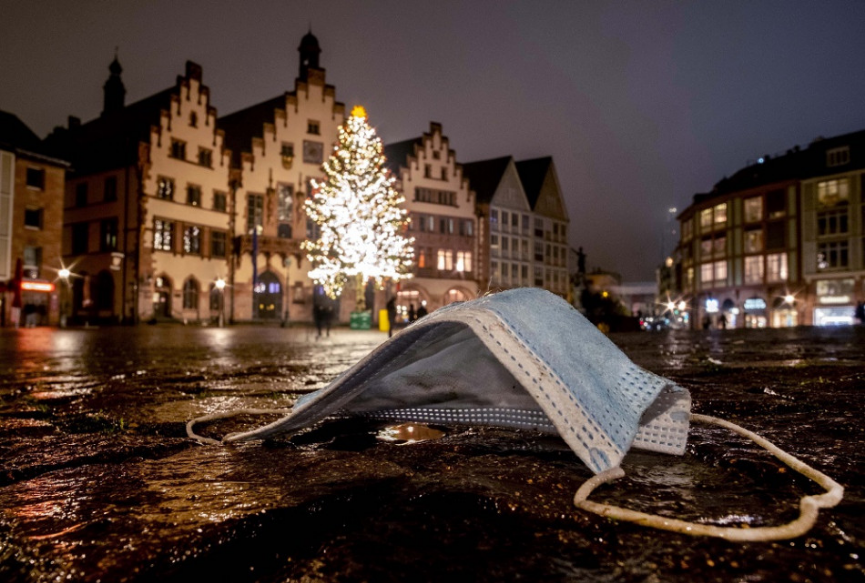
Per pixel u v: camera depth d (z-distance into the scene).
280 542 1.14
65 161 33.53
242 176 40.88
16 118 33.59
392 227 31.64
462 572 0.97
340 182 30.69
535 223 58.09
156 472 1.63
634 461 1.68
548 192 60.25
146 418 2.77
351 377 1.76
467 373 2.11
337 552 1.06
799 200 46.34
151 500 1.36
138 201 34.81
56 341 14.87
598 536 1.10
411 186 47.66
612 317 29.97
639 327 31.72
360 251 30.78
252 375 5.36
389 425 2.30
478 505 1.29
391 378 2.20
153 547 1.07
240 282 40.50
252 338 18.45
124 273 35.50
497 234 53.56
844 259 43.97
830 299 44.59
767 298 47.78
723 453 1.69
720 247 52.38
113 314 36.06
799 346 9.17
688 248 59.22
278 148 42.44
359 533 1.15
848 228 43.84
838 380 3.91
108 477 1.58
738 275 50.12
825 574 0.93
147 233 35.19
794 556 0.99
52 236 32.94
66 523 1.21
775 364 5.43
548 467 1.59
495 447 1.85
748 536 1.06
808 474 1.43
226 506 1.30
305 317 43.28
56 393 3.98
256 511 1.25
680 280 66.31
